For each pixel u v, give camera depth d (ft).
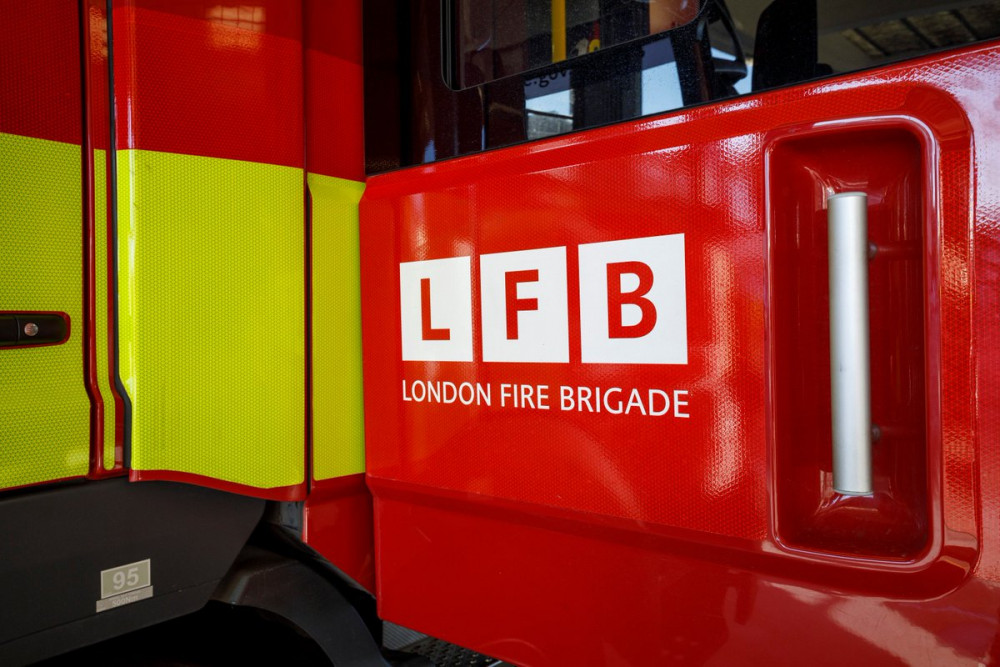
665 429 3.68
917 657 3.12
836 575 3.29
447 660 5.36
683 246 3.60
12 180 3.65
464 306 4.46
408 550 4.93
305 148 4.77
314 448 4.81
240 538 4.60
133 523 4.10
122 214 4.04
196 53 4.25
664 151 3.65
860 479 3.11
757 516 3.42
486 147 4.42
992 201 2.88
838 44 3.22
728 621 3.63
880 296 3.29
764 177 3.36
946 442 2.99
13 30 3.64
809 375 3.50
